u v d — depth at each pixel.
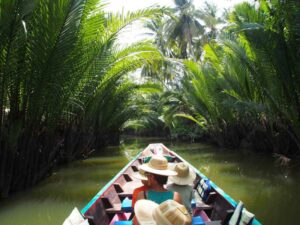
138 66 15.63
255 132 18.27
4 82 8.77
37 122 10.30
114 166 15.04
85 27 10.30
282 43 11.29
